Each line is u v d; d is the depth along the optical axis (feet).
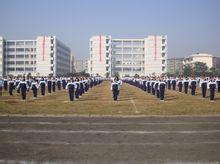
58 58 519.19
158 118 64.39
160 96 107.24
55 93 144.77
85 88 151.33
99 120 61.52
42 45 472.44
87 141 40.98
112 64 489.26
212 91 104.37
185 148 36.81
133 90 179.52
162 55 453.99
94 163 30.37
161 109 79.30
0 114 69.62
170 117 65.87
